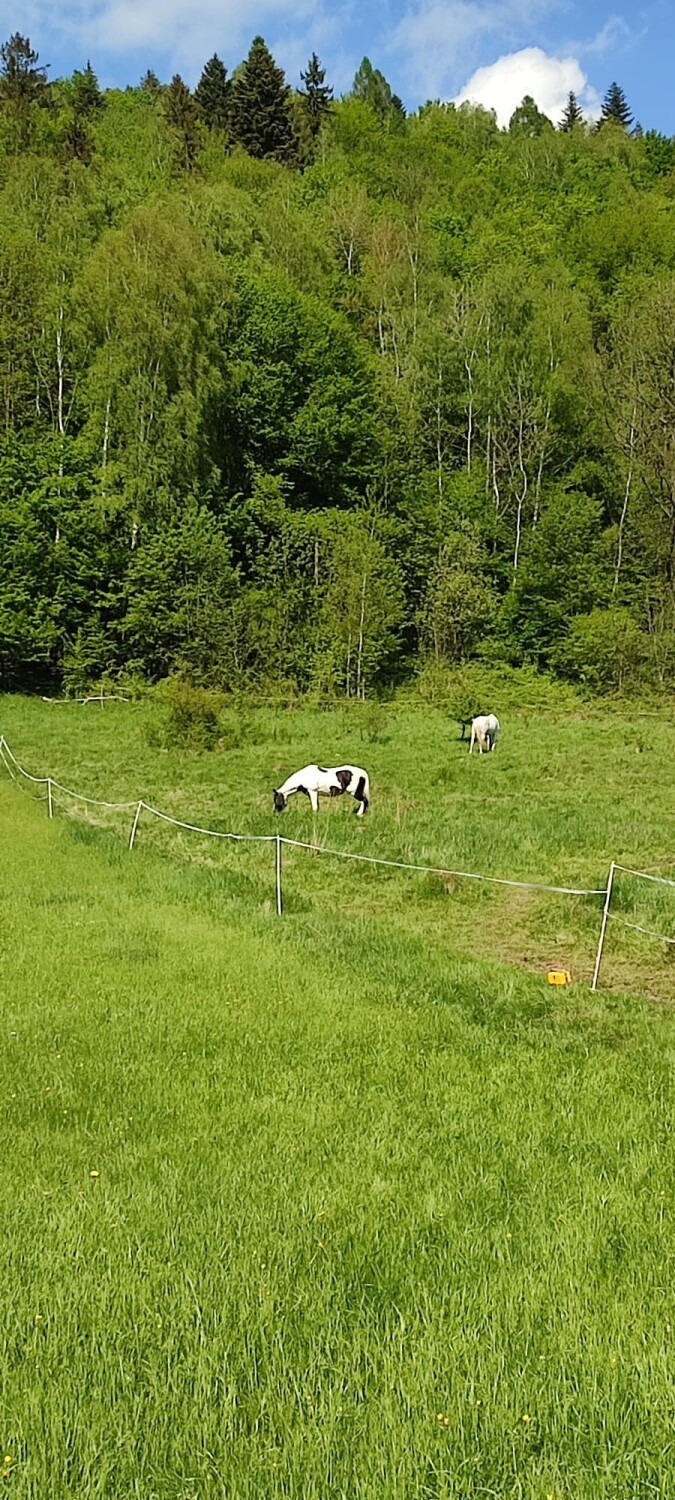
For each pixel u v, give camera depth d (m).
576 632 52.88
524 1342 5.34
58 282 58.22
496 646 55.25
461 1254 6.18
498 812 24.81
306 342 62.44
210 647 50.59
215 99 116.06
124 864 18.44
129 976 11.88
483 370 64.00
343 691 50.94
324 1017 10.63
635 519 58.31
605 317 71.44
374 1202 6.77
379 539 57.97
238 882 17.52
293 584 54.50
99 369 52.84
